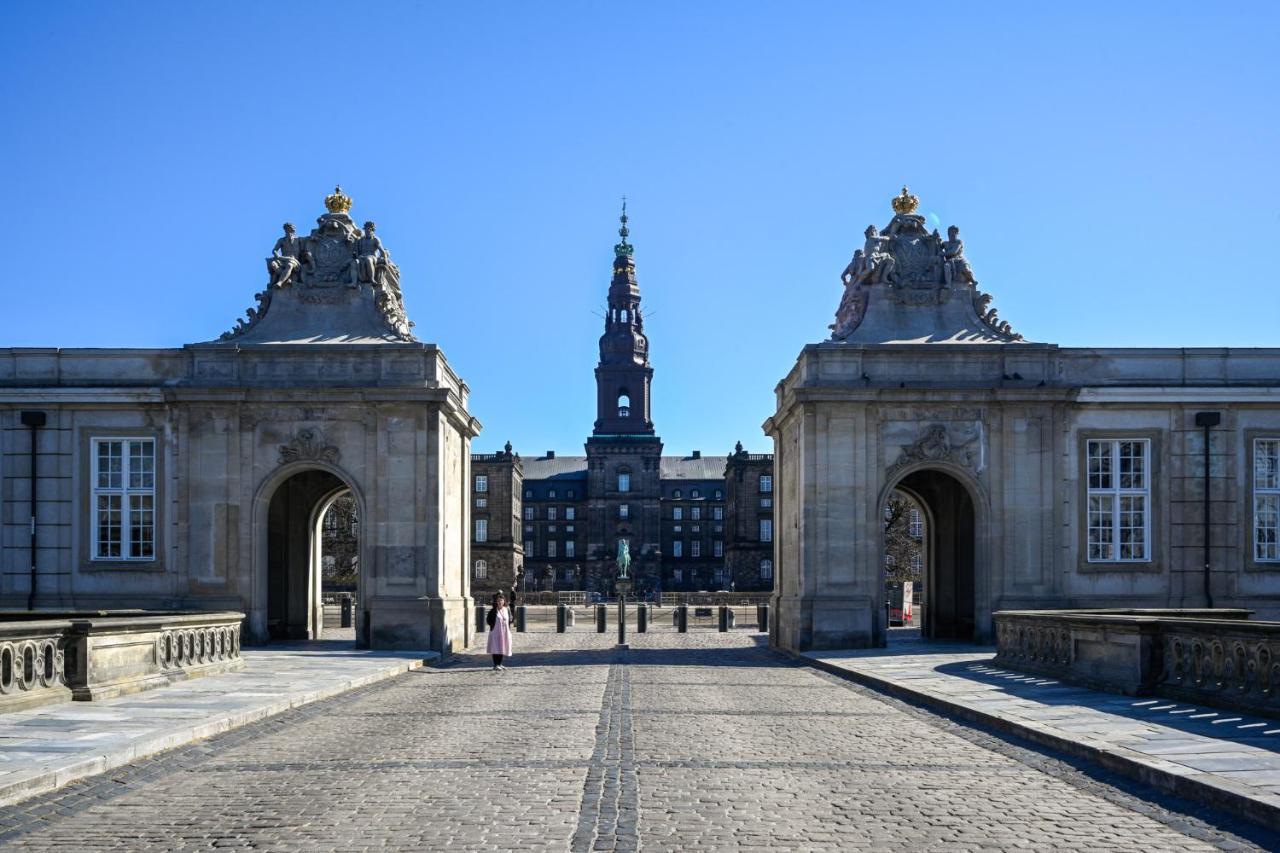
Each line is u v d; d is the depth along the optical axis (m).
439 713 20.44
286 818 11.58
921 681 24.70
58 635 19.34
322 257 39.06
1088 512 38.06
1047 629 25.23
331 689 23.28
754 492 169.12
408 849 10.38
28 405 37.69
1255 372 38.81
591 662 33.91
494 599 31.83
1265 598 38.12
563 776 13.85
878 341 38.69
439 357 38.56
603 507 176.12
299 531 42.53
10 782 12.20
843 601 36.84
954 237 39.38
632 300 178.88
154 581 37.50
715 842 10.63
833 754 15.60
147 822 11.43
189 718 17.52
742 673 29.70
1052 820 11.53
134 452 37.97
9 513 37.69
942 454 37.47
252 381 37.84
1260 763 13.34
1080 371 38.56
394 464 37.19
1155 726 16.59
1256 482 38.44
